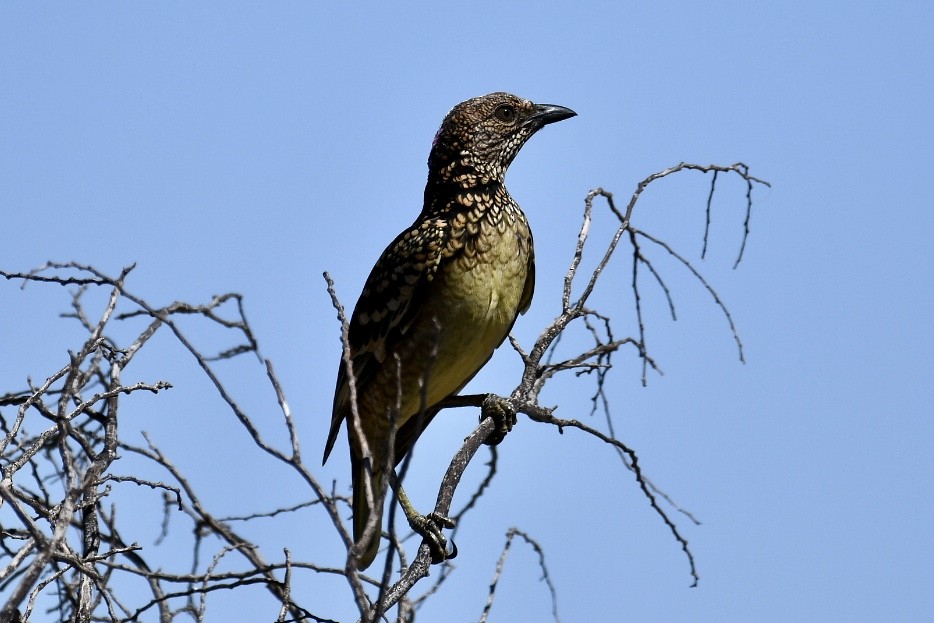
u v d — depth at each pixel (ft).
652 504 31.60
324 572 25.20
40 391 25.30
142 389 26.09
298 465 20.01
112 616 24.66
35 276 25.96
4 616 19.36
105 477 25.91
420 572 28.22
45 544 20.63
